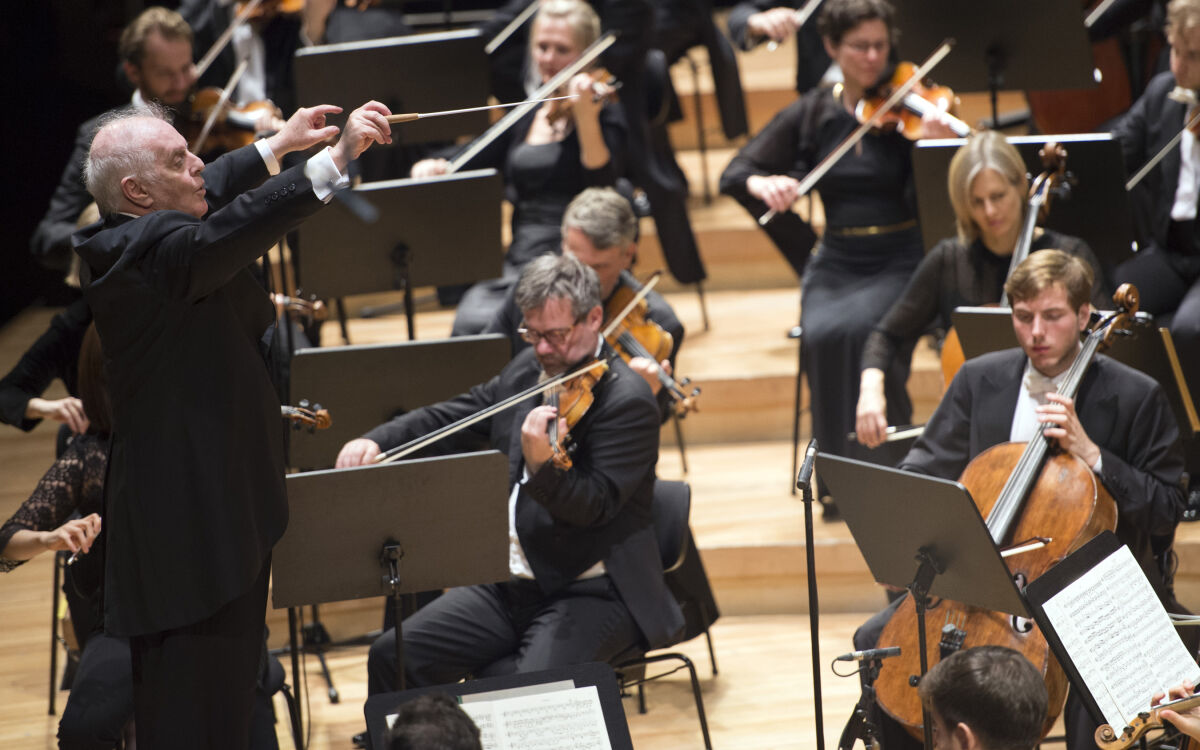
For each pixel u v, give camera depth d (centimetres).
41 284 2420
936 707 808
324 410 1127
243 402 898
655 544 1211
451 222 1465
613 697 948
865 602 1520
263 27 1927
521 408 1237
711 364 1808
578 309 1171
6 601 1608
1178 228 1563
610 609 1170
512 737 927
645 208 2019
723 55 2073
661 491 1277
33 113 2394
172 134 884
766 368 1784
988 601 941
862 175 1630
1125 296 1150
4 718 1364
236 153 966
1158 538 1170
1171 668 900
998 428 1174
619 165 1756
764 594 1533
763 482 1678
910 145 1630
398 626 1043
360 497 1010
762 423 1802
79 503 1138
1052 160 1422
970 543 915
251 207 827
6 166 2367
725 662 1438
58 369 1397
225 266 834
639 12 1780
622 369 1202
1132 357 1223
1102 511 1066
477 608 1212
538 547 1186
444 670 1188
